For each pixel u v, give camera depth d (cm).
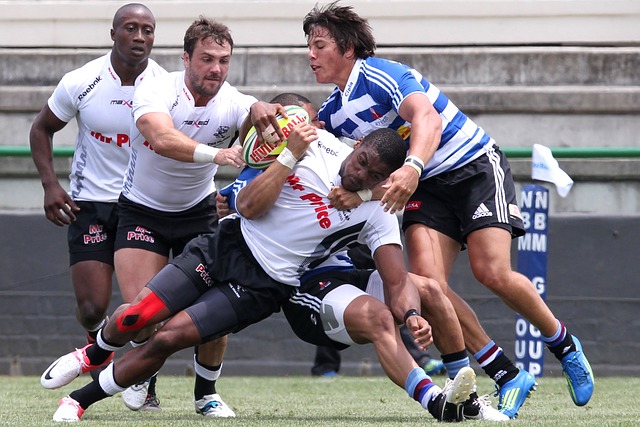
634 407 2078
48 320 3419
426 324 1548
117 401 2262
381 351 1595
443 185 1847
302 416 1862
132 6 2017
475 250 1820
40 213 3456
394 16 3981
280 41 4016
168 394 2503
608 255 3288
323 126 1755
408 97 1680
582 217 3306
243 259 1650
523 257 2798
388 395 2466
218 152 1664
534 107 3703
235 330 1666
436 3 3966
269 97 3741
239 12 4025
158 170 1889
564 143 3703
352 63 1769
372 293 1688
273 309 1673
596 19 3919
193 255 1662
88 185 2081
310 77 3866
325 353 3203
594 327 3278
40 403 2211
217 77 1781
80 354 1706
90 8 4081
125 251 1917
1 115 3850
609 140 3700
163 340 1611
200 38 1772
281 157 1594
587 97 3691
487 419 1670
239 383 2900
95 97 2036
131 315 1623
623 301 3269
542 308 1839
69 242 2089
